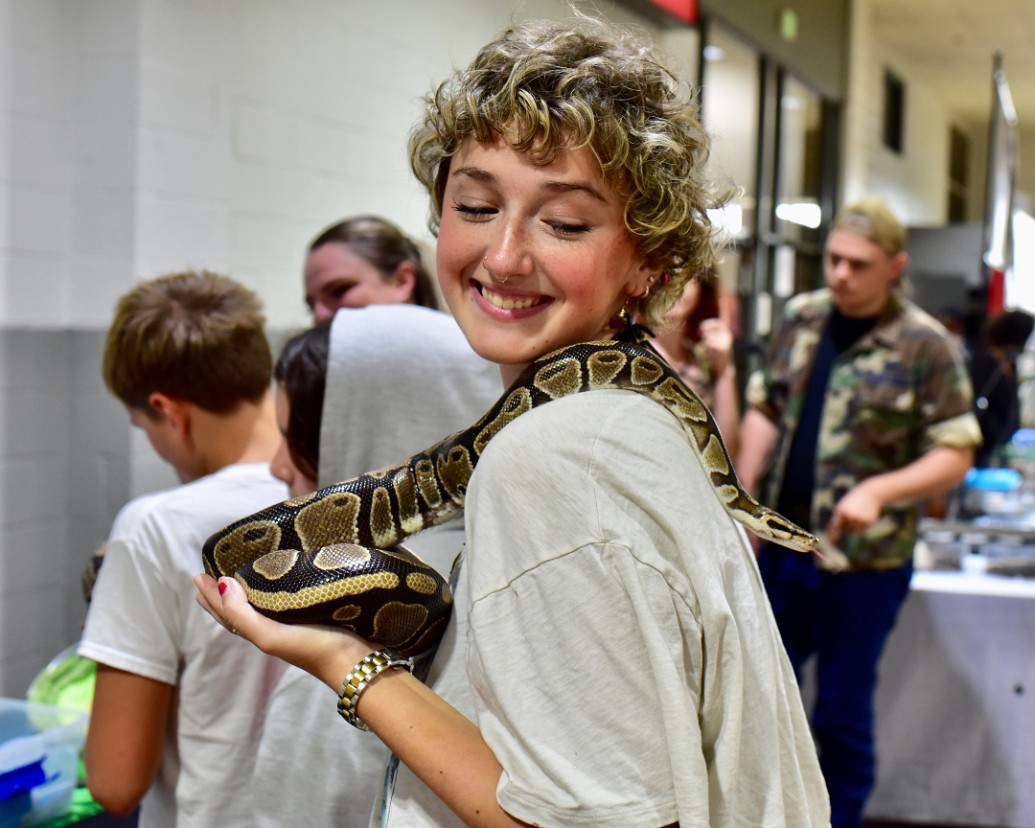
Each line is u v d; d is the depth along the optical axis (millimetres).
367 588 1321
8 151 3629
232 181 4285
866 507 3875
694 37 8328
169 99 3900
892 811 4512
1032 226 11133
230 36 4199
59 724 2443
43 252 3795
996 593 4367
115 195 3822
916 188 17297
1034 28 13711
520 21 1418
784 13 10367
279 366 2031
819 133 12516
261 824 1712
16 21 3613
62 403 3906
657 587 1145
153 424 2404
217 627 2043
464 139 1335
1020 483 5664
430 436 1918
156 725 2064
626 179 1302
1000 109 8203
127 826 2537
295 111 4609
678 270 1467
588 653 1140
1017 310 5789
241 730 2051
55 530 3920
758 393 4566
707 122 2020
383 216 5254
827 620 4125
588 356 1365
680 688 1129
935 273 12414
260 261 4480
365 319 1987
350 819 1644
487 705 1216
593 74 1271
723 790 1179
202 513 2090
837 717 4105
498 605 1188
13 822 2252
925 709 4461
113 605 2049
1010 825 4414
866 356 4188
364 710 1289
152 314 2312
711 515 1246
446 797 1219
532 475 1183
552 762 1128
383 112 5188
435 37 5531
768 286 10945
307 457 2000
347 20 4879
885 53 14516
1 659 3713
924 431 4160
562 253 1296
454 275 1373
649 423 1229
